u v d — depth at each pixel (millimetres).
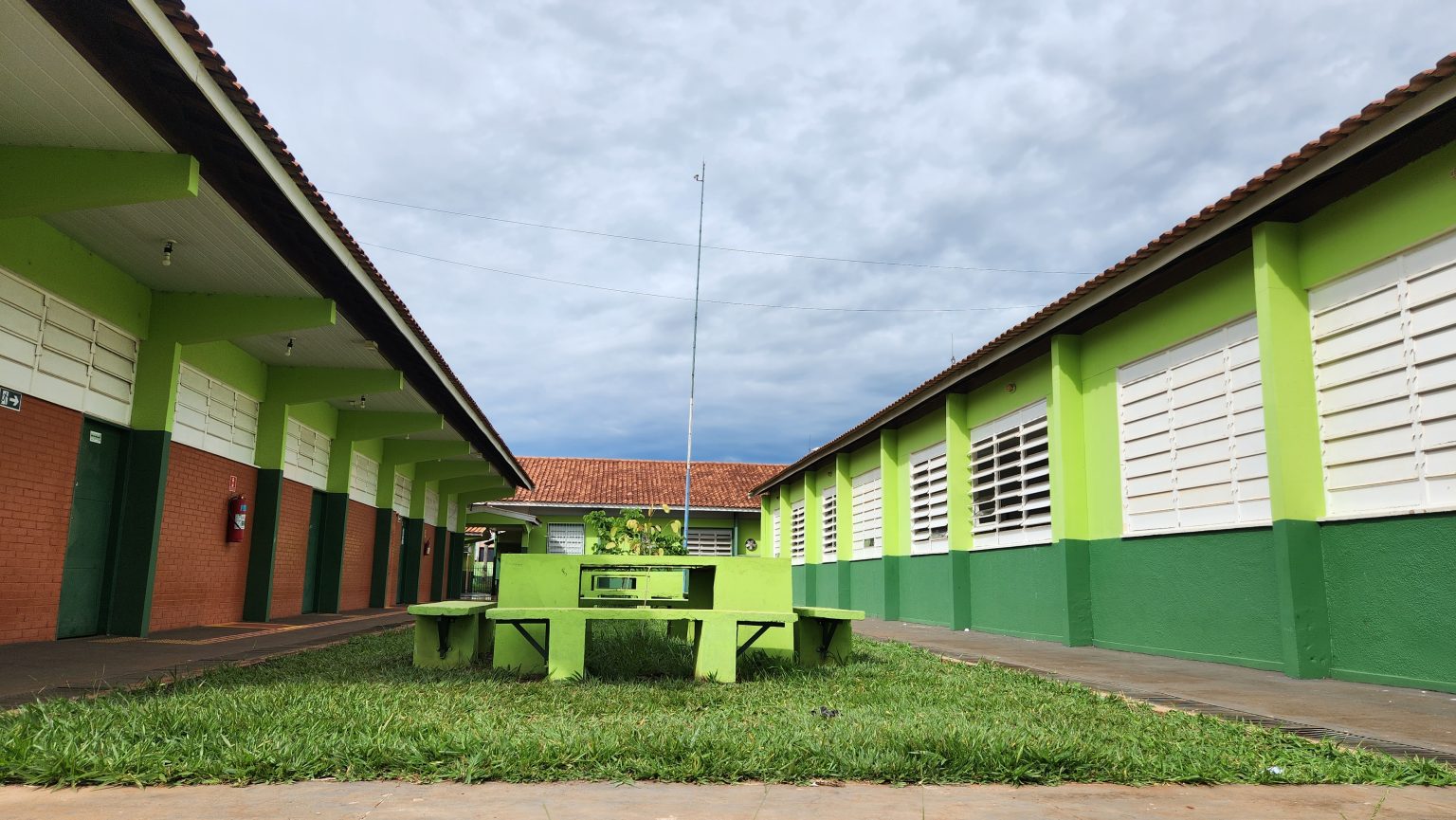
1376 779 3768
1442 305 6637
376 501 20234
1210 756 4062
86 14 5570
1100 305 10523
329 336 12484
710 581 9461
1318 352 7816
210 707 4676
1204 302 9172
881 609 19156
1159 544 9844
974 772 3699
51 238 8805
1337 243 7566
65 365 9250
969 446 15133
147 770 3424
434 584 26547
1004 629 13367
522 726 4402
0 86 6230
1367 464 7273
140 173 7098
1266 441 7852
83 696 5203
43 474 8953
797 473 26141
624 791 3387
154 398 10664
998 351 12844
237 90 6477
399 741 3854
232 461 13234
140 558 10367
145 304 10664
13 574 8555
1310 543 7609
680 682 6430
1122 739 4438
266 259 9602
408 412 17703
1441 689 6520
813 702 5629
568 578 7277
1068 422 11516
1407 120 6207
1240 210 7918
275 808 3059
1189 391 9445
